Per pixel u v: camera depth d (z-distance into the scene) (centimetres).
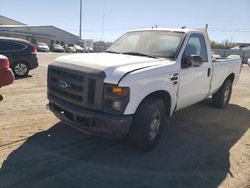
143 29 602
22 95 791
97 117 397
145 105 428
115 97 391
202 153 471
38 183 348
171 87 477
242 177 401
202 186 371
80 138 494
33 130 517
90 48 5375
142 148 446
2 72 572
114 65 416
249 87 1255
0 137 474
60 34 6938
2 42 1102
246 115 730
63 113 452
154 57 506
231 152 484
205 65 589
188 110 737
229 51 4838
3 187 335
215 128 605
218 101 759
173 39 534
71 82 427
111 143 482
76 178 367
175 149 479
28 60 1167
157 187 360
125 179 373
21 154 420
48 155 423
